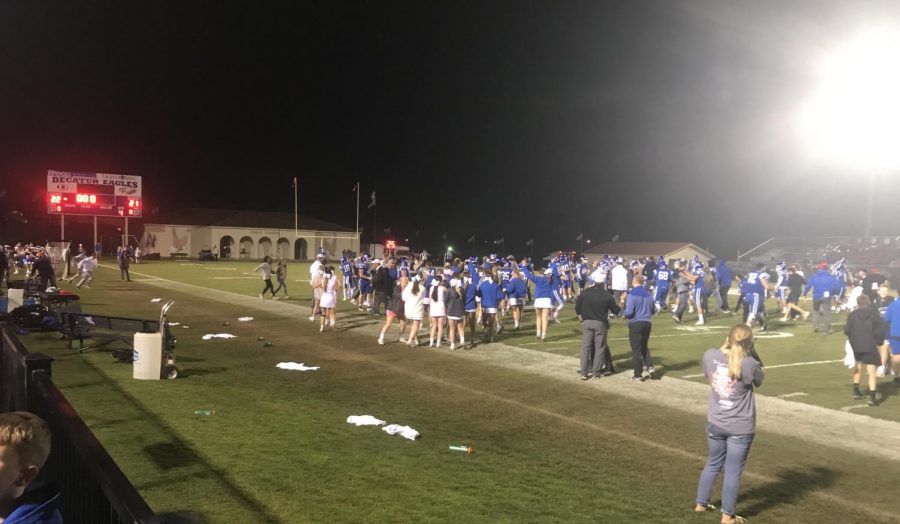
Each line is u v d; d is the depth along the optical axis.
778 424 8.48
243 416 8.23
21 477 2.62
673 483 6.28
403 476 6.21
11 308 15.63
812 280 17.64
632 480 6.32
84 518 3.11
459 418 8.53
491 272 16.12
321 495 5.65
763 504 5.81
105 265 51.41
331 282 16.62
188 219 77.81
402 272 14.92
